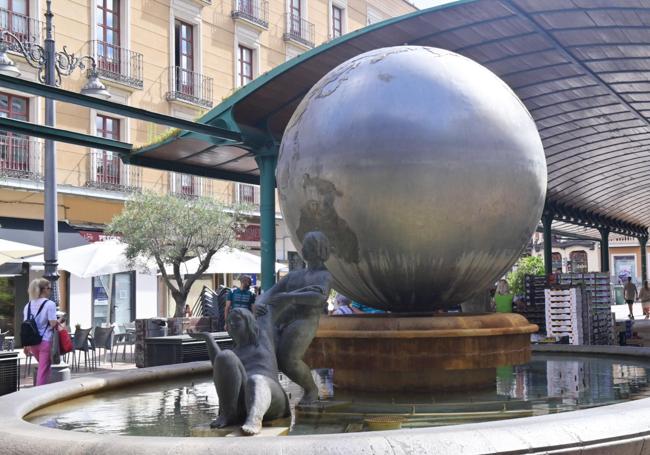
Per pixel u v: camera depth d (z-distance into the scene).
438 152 5.31
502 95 5.73
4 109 22.97
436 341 5.50
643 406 3.69
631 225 41.91
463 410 5.00
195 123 12.34
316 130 5.61
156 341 11.85
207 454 3.00
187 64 29.89
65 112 24.73
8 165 22.83
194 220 19.83
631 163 23.28
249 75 32.91
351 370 5.75
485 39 11.98
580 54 12.81
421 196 5.32
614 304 42.47
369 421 4.54
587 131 18.61
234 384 4.20
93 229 25.41
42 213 23.88
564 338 13.25
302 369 4.90
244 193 31.70
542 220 28.34
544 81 14.30
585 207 31.97
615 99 15.54
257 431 4.02
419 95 5.45
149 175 27.52
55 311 10.62
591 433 3.26
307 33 35.72
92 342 15.93
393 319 5.57
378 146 5.35
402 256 5.50
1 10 22.75
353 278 5.80
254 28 32.78
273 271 13.81
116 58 26.58
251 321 4.59
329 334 5.67
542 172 5.84
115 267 19.22
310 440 3.05
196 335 4.43
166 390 6.30
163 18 28.50
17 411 4.50
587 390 5.97
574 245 57.28
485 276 5.82
